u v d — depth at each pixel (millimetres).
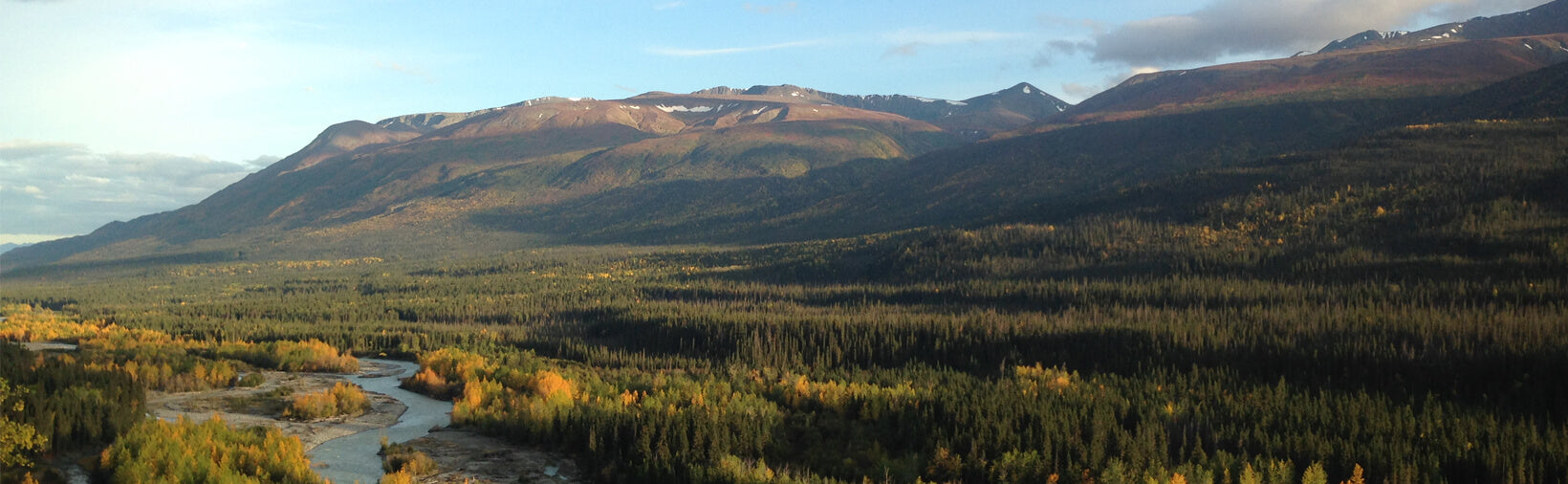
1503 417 135125
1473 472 110000
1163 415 132875
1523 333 171875
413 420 145625
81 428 107500
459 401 155500
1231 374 173750
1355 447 117312
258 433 116062
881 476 110500
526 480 110250
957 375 187125
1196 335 194000
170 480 93312
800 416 135000
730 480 105938
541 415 130875
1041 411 125938
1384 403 141750
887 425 131000
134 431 106062
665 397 145875
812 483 106250
